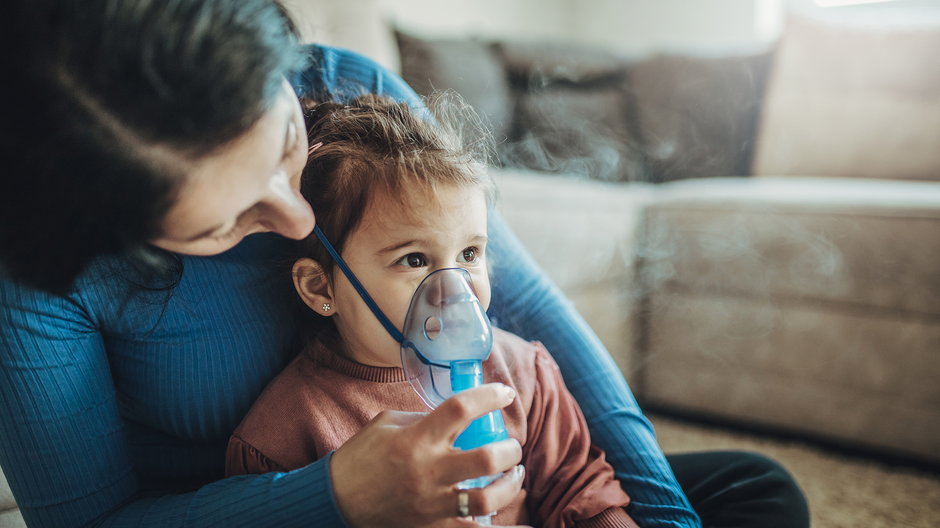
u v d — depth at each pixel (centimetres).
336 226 77
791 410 174
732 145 279
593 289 197
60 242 51
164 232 51
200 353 74
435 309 69
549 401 86
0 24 43
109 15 43
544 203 180
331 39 213
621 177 282
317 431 75
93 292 67
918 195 163
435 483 57
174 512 65
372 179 75
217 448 82
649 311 200
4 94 44
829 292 167
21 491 67
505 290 94
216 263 74
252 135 48
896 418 160
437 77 253
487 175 82
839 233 166
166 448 82
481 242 78
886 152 237
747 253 180
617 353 202
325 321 83
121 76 43
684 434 181
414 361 71
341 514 59
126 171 46
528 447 84
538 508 84
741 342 182
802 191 181
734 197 185
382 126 80
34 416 64
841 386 167
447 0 372
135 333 71
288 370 81
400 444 57
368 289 76
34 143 45
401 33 257
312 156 79
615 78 304
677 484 85
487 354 70
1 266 54
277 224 57
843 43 248
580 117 287
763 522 85
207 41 45
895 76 238
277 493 61
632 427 87
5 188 47
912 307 157
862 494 142
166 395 75
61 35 43
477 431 66
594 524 78
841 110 245
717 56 290
